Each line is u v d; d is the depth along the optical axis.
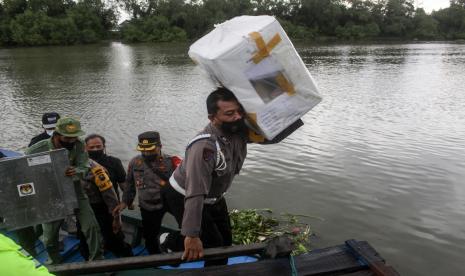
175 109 15.77
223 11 66.44
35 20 55.84
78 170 4.13
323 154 10.43
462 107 16.27
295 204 7.80
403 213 7.52
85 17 60.94
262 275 2.58
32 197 3.60
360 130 12.73
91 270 2.67
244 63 2.46
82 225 4.34
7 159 3.52
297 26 68.06
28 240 4.39
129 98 18.17
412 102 17.28
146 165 4.74
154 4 68.06
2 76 26.09
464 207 7.72
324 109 15.83
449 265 6.13
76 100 17.81
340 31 69.50
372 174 9.20
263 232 6.81
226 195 8.13
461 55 41.19
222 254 2.77
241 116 2.64
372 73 27.22
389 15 71.81
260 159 9.95
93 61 35.75
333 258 2.70
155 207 4.77
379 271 2.48
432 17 74.69
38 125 13.59
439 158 10.23
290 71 2.54
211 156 2.64
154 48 51.34
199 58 2.58
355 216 7.41
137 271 4.41
